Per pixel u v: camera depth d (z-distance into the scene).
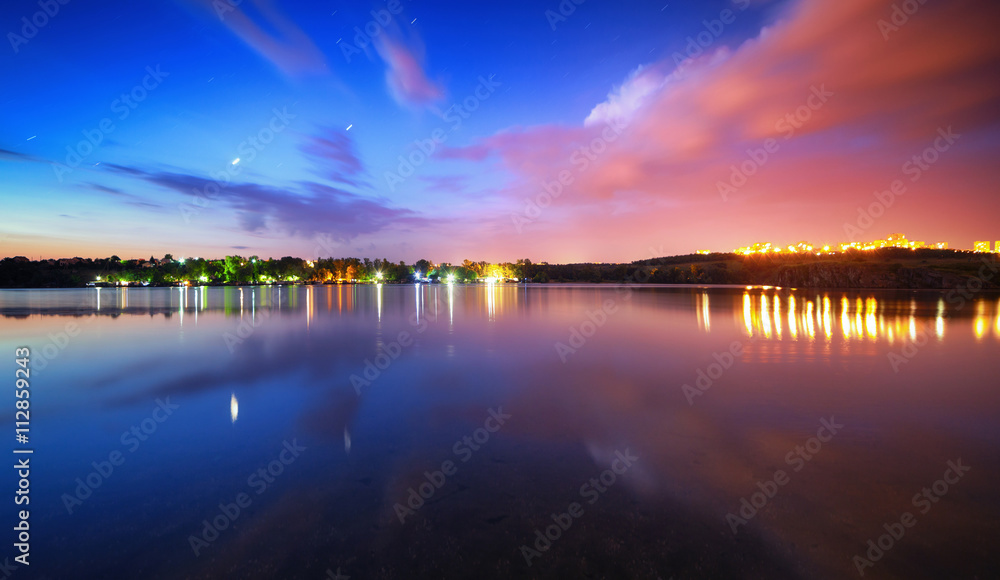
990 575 4.04
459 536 4.72
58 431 7.96
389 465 6.50
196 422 8.45
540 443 7.32
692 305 41.75
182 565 4.30
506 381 11.66
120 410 9.21
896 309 35.59
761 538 4.62
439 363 14.12
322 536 4.75
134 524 5.00
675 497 5.49
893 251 143.12
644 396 10.13
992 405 9.24
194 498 5.56
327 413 8.97
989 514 5.02
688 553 4.40
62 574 4.17
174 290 101.06
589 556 4.37
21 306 42.22
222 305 44.19
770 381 11.52
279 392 10.62
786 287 109.06
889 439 7.36
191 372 12.78
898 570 4.11
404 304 45.47
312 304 46.53
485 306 42.19
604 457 6.72
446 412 9.02
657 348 16.94
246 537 4.75
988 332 21.08
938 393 10.24
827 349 16.48
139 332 22.05
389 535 4.75
